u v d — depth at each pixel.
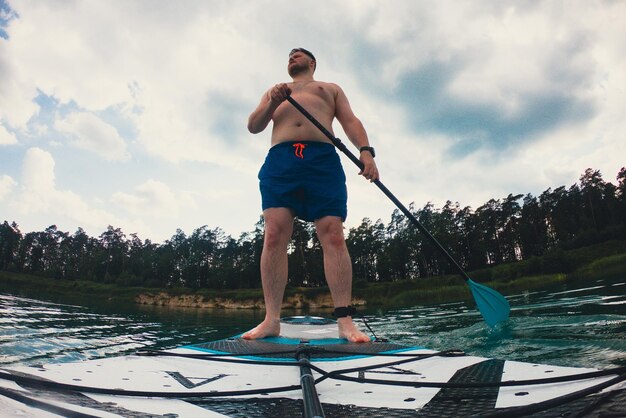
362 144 2.47
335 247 2.25
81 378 1.00
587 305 4.78
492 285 31.03
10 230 77.19
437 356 1.43
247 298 38.03
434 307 10.93
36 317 6.89
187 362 1.38
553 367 1.09
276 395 0.94
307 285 56.19
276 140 2.42
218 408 0.83
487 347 2.53
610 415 0.62
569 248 50.66
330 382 1.09
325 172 2.32
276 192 2.31
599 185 65.06
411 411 0.81
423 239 60.72
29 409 0.64
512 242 67.31
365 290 40.69
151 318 9.05
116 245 79.81
